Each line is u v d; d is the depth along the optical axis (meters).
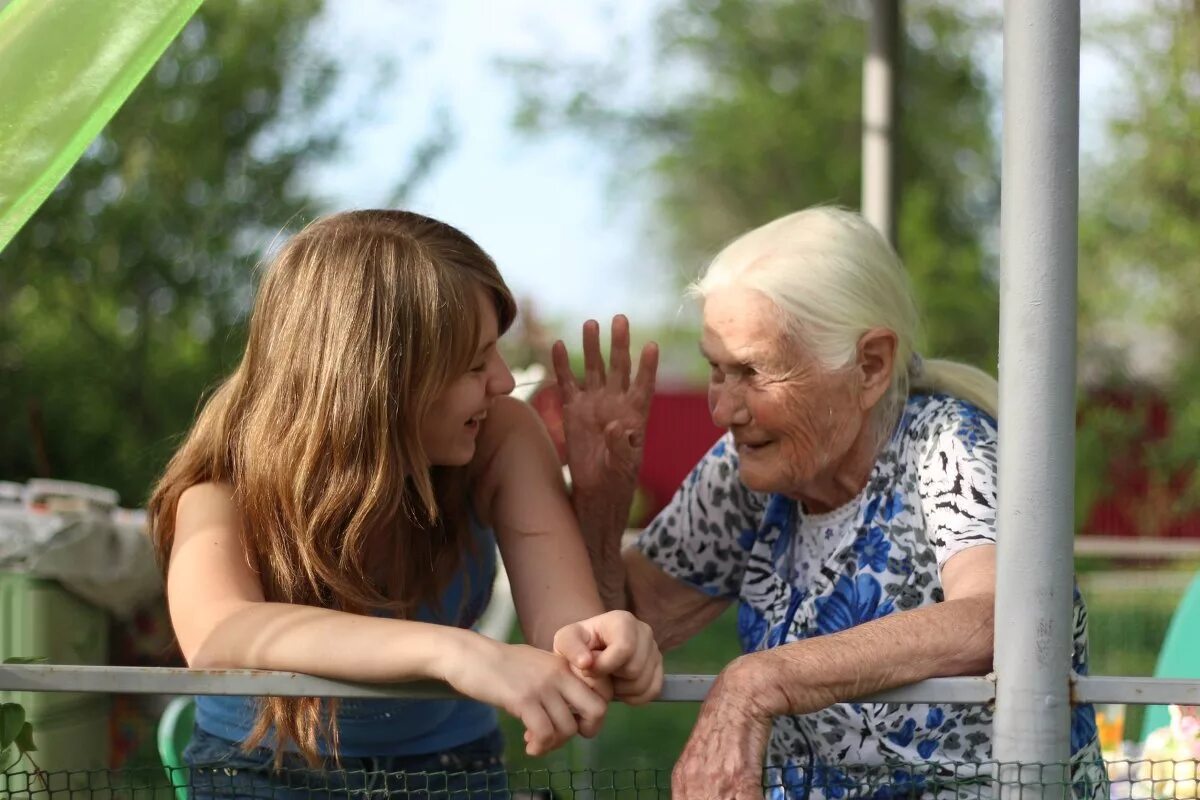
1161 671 3.20
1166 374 13.14
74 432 11.95
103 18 1.52
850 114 19.69
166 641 3.89
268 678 1.40
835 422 1.93
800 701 1.46
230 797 1.81
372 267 1.72
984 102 18.22
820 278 1.91
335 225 1.79
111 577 3.73
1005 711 1.36
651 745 5.50
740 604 2.16
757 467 1.98
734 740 1.43
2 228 1.52
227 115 12.95
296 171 12.98
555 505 1.96
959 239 17.89
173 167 12.80
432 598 1.94
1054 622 1.34
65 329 12.22
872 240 1.99
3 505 4.20
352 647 1.43
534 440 2.03
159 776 2.80
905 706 1.87
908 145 17.95
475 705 2.09
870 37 4.64
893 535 1.94
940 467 1.86
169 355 12.41
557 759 4.62
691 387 14.91
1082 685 1.35
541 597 1.85
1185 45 13.00
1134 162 13.47
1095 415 12.25
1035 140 1.33
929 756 1.86
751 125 19.91
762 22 20.34
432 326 1.71
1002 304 1.36
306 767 1.85
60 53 1.52
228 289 12.69
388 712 1.91
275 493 1.70
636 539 2.41
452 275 1.75
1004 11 1.35
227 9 12.95
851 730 1.89
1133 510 12.17
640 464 2.15
